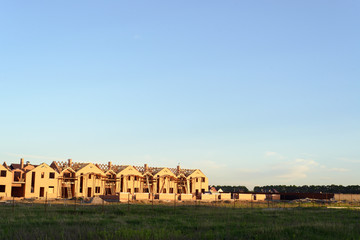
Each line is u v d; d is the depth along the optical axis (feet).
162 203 238.68
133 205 184.24
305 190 469.98
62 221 94.73
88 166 298.97
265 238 74.54
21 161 294.46
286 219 113.39
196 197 305.94
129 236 71.10
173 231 79.30
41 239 69.46
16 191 281.74
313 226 88.94
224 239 74.38
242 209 165.27
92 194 298.35
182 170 366.63
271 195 349.41
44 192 275.80
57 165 294.66
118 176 314.96
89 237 71.82
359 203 280.10
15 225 86.94
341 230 83.56
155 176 336.29
